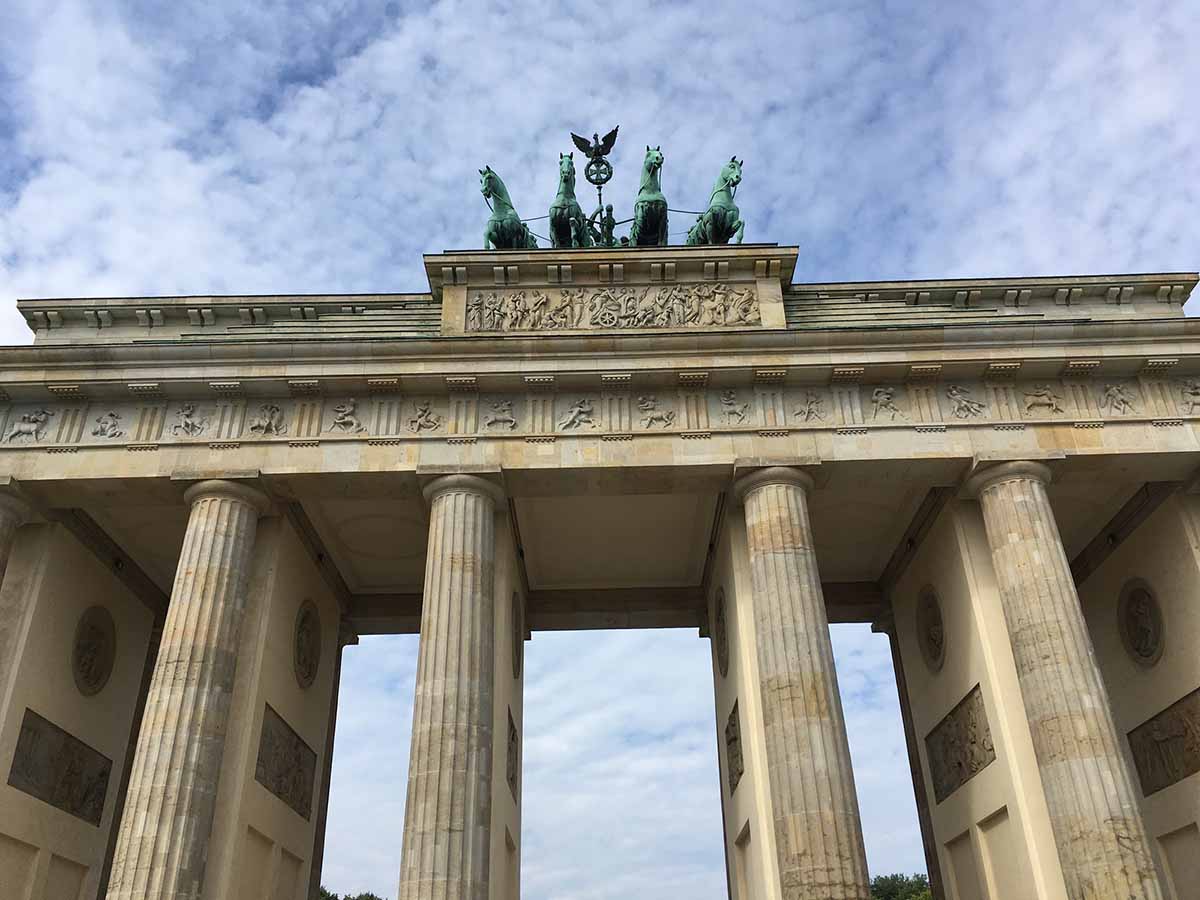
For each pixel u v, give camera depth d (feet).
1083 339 144.36
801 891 112.78
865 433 142.20
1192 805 141.90
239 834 127.34
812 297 164.55
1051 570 131.75
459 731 121.29
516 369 142.41
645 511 166.91
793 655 126.52
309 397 144.97
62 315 167.02
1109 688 166.20
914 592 173.27
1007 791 131.54
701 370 142.72
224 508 137.18
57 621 145.69
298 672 157.99
